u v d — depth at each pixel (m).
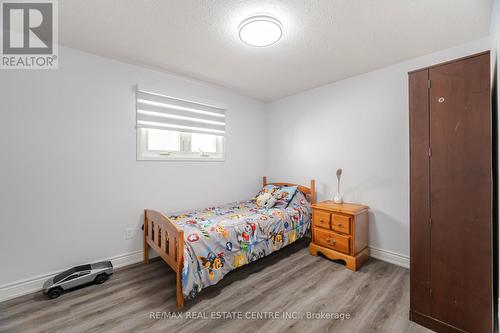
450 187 1.44
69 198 2.12
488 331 1.31
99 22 1.74
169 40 1.99
